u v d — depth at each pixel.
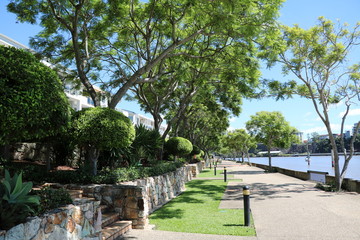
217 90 17.80
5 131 3.62
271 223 6.64
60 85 4.37
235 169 32.41
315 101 13.70
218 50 13.01
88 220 4.63
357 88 13.39
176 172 13.34
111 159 10.20
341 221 6.72
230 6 8.90
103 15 12.26
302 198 10.34
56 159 11.48
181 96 20.41
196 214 7.86
